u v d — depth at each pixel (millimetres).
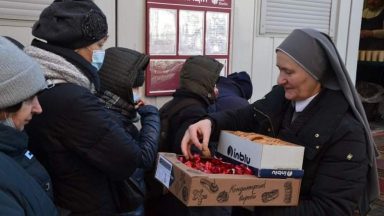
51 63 1308
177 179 1196
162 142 1916
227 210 1704
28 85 1104
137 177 1608
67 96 1274
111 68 1646
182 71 2062
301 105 1292
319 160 1222
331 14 3375
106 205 1415
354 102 1245
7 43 1102
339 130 1192
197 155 1389
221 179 1108
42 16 1389
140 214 1684
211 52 2713
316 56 1226
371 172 1272
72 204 1332
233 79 2570
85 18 1362
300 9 3191
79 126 1274
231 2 2770
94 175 1361
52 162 1311
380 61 4590
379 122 5012
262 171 1139
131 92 1657
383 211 2922
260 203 1148
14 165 1055
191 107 1912
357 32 3590
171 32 2502
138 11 2387
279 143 1183
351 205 1161
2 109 1085
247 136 1276
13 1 1978
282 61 1260
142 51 2430
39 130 1293
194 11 2578
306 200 1206
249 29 2938
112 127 1335
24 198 1029
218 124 1446
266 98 1452
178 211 1750
